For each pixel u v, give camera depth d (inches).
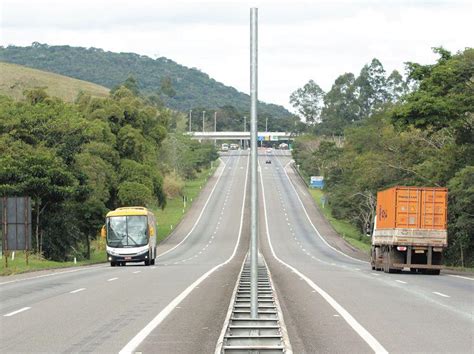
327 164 6466.5
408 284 1445.6
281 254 4035.4
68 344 689.0
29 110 3319.4
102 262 3147.1
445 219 1930.4
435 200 1931.6
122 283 1453.0
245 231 5315.0
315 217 5959.6
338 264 2748.5
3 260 2442.2
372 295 1180.5
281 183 7824.8
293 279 1590.8
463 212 2699.3
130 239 2501.2
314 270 2054.6
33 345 684.1
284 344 638.5
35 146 3196.4
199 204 6560.0
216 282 1485.0
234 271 1966.0
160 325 818.2
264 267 1828.2
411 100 2363.4
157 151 4537.4
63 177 2967.5
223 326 782.5
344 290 1279.5
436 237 1929.1
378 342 692.7
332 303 1049.5
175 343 692.1
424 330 772.0
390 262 1942.7
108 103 4057.6
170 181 6766.7
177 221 5748.0
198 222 5733.3
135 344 685.9
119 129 4033.0
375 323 829.2
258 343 649.6
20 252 2758.4
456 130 2512.3
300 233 5255.9
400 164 3540.8
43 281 1551.4
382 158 3668.8
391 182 3617.1
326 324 821.2
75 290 1283.2
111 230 2513.5
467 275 1940.2
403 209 1935.3
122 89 4362.7
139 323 834.8
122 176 3836.1
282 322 776.3
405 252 1939.0
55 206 3043.8
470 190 2422.5
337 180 6259.8
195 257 3688.5
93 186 3292.3
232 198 6830.7
